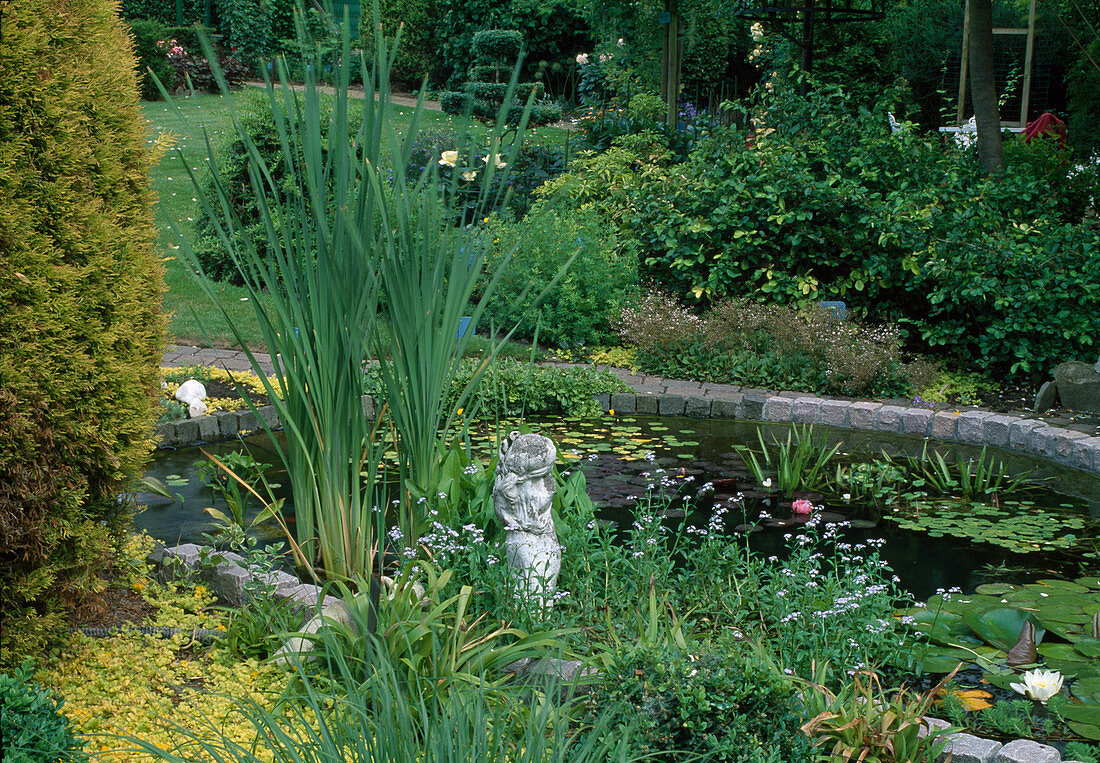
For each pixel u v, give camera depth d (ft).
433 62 69.97
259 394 22.24
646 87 46.83
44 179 9.61
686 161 36.47
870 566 12.21
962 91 48.44
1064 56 59.21
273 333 12.26
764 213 28.86
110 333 10.28
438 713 9.02
